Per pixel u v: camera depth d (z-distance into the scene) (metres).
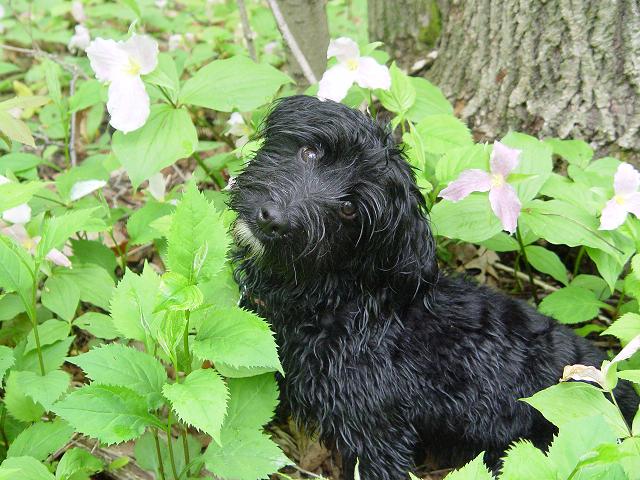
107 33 1.05
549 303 0.61
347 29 1.08
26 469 0.42
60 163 0.91
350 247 0.50
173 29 1.11
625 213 0.54
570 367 0.44
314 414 0.57
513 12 0.70
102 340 0.64
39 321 0.63
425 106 0.66
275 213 0.46
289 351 0.56
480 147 0.60
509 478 0.35
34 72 0.99
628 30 0.64
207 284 0.56
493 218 0.58
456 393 0.55
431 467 0.62
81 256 0.65
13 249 0.48
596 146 0.69
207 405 0.39
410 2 0.83
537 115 0.71
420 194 0.51
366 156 0.48
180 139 0.59
